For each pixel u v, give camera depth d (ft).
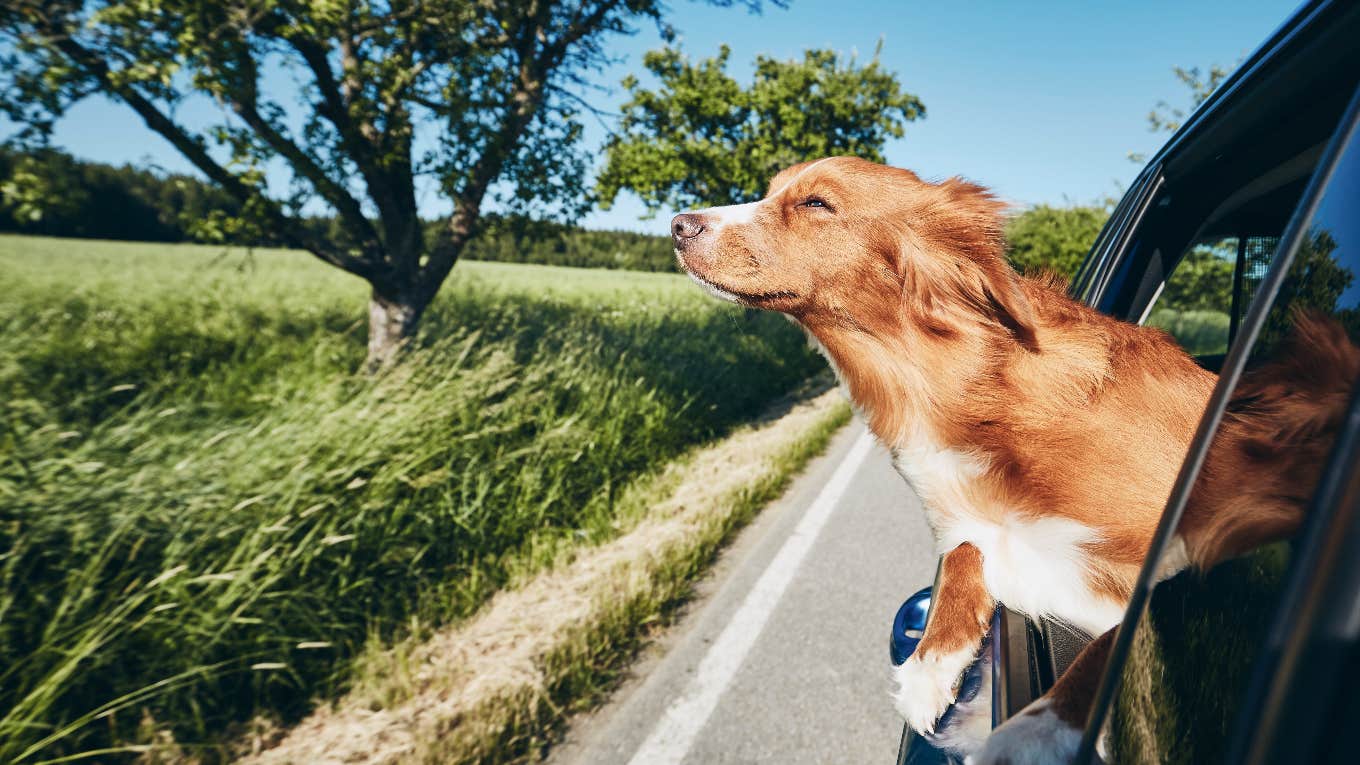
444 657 11.43
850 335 6.99
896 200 6.77
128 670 9.51
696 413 25.86
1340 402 1.68
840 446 25.52
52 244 115.85
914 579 14.21
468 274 77.82
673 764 8.92
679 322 39.91
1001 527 5.17
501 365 19.01
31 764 8.17
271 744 9.51
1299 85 4.48
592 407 21.02
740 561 15.21
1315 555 1.54
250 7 15.81
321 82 20.70
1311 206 2.13
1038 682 4.05
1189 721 2.00
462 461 15.55
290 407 15.74
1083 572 4.72
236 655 10.13
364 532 12.36
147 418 14.44
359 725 9.78
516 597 13.48
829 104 41.73
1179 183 6.63
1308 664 1.45
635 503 17.95
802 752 9.09
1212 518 2.25
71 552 10.00
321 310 43.32
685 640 11.96
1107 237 8.05
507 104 20.92
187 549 10.68
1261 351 2.22
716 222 7.93
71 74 15.46
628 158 41.39
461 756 8.74
